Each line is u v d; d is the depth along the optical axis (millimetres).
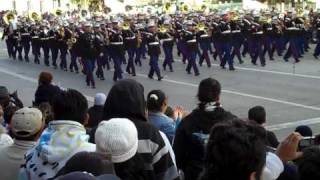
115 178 3307
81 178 2654
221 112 5301
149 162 4426
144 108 4637
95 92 22188
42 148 4309
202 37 27672
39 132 5008
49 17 47531
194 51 25406
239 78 23859
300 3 51469
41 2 72312
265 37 28516
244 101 18578
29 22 37688
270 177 4051
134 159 4266
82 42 23781
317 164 2990
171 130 6816
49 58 34875
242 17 31531
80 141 4348
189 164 5273
